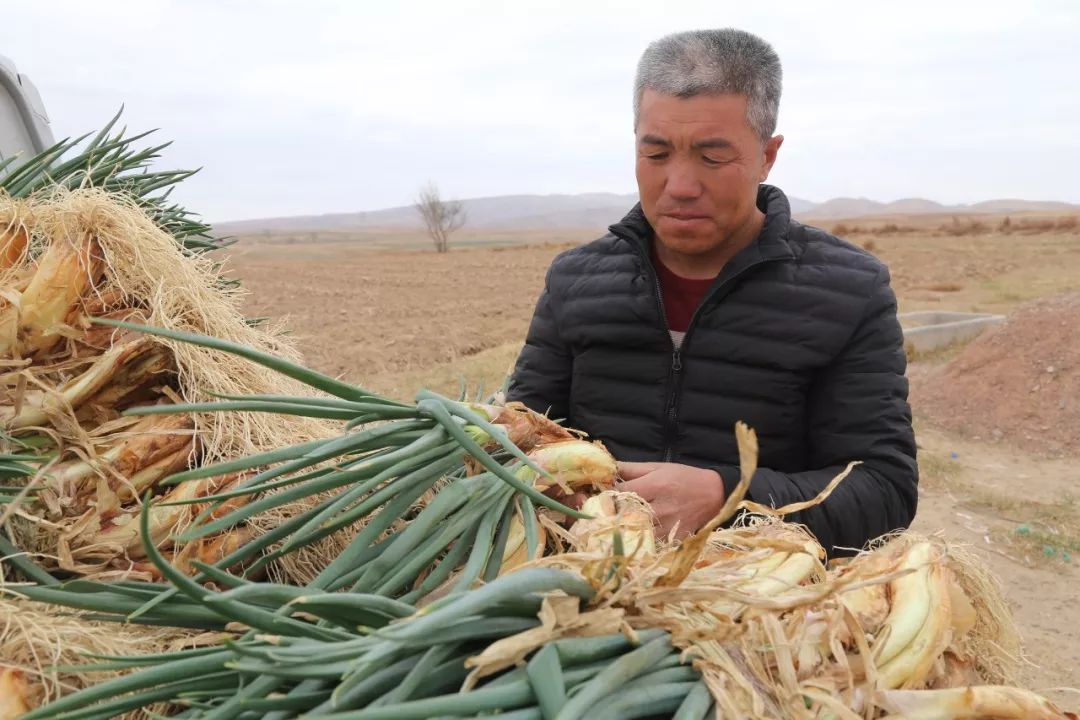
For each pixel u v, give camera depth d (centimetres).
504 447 128
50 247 141
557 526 131
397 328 1652
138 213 156
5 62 279
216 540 131
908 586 114
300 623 95
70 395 134
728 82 187
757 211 222
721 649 97
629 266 228
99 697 89
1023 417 888
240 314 180
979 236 5544
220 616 105
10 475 129
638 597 98
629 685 91
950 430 911
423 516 121
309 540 121
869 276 209
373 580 115
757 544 118
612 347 230
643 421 228
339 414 126
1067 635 479
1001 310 1820
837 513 187
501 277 3195
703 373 217
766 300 209
